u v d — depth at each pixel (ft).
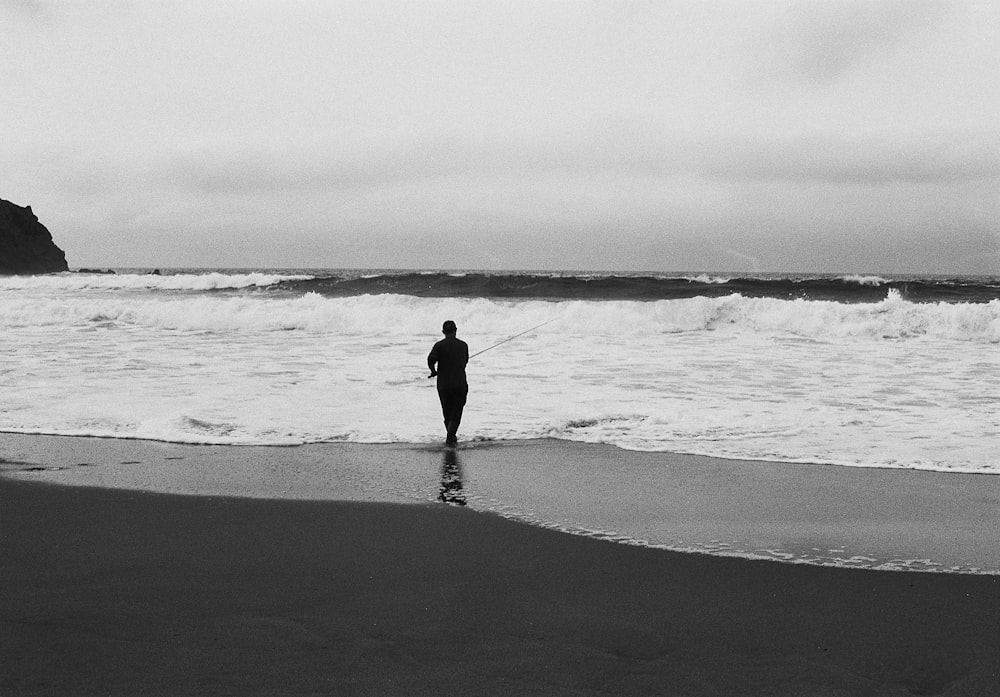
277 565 16.88
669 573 16.56
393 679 11.60
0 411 34.96
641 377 44.65
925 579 16.25
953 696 11.34
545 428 32.40
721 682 11.68
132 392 39.58
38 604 14.55
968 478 24.72
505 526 19.85
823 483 24.17
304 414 35.01
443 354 29.96
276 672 11.78
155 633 13.24
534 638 13.23
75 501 21.86
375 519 20.42
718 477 24.97
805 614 14.43
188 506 21.47
